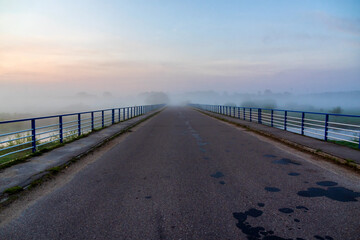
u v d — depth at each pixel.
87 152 8.65
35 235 3.22
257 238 3.09
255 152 8.57
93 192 4.79
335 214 3.77
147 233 3.23
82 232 3.28
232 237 3.12
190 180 5.48
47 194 4.71
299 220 3.57
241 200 4.32
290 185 5.13
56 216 3.77
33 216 3.78
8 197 4.54
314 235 3.17
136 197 4.50
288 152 8.55
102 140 11.15
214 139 11.55
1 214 3.87
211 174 5.94
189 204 4.16
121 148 9.51
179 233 3.22
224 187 5.02
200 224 3.46
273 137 11.83
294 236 3.14
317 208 3.99
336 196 4.52
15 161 7.06
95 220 3.61
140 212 3.87
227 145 9.98
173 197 4.48
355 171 6.18
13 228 3.42
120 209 3.99
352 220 3.57
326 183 5.26
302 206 4.07
